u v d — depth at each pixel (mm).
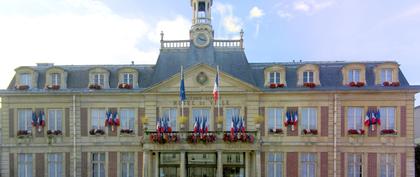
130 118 35812
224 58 36812
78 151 35562
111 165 35500
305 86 34719
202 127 33062
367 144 34156
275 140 34781
